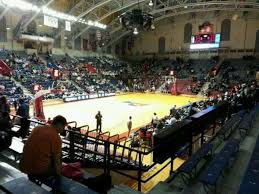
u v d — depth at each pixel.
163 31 42.22
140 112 20.31
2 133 5.06
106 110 21.03
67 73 31.00
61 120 3.24
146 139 10.86
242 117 8.62
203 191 3.98
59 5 28.62
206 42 37.50
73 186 2.95
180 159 8.73
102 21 35.22
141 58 45.28
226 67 35.44
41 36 30.17
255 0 29.16
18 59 27.41
